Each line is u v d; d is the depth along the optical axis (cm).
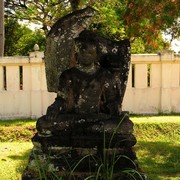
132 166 370
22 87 1082
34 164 373
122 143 376
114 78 401
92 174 363
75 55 394
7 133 847
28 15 2020
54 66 432
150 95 1073
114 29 1672
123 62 417
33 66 1034
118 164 371
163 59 1062
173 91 1080
